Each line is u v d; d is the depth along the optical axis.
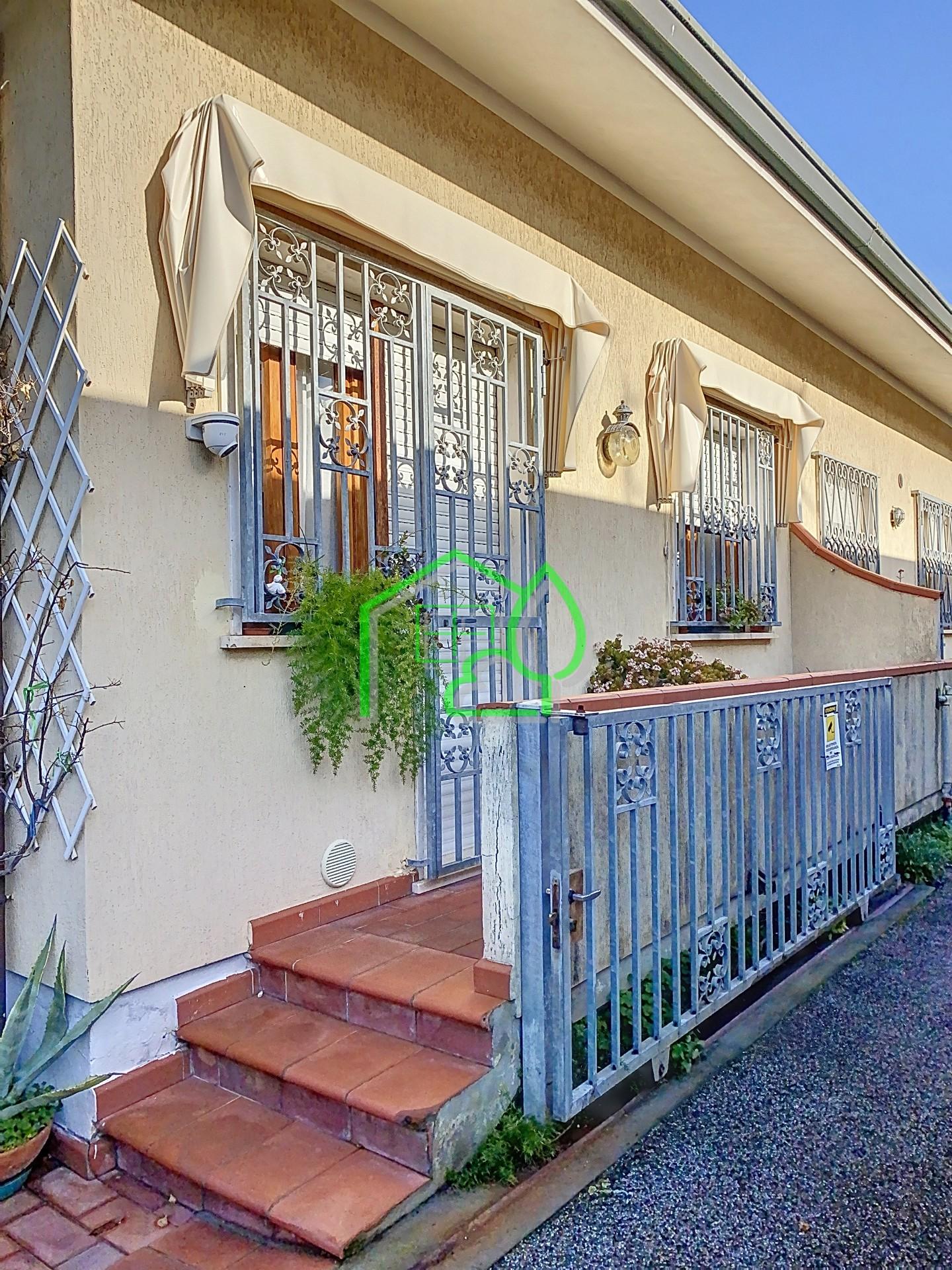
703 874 3.42
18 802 3.00
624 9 3.63
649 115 4.36
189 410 3.08
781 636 7.07
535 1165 2.57
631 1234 2.27
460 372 4.48
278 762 3.35
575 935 2.81
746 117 4.42
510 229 4.45
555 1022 2.62
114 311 2.85
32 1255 2.32
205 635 3.11
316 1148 2.52
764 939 3.92
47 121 2.85
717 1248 2.23
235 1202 2.32
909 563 10.03
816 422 6.95
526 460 4.61
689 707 3.16
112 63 2.86
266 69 3.33
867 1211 2.37
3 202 3.06
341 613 3.31
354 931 3.40
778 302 6.85
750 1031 3.45
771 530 6.95
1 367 3.07
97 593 2.79
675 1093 2.99
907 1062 3.20
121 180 2.88
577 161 4.82
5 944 3.05
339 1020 2.98
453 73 4.05
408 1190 2.33
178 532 3.03
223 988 3.10
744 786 3.61
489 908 2.74
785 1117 2.83
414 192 3.78
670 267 5.69
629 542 5.38
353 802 3.64
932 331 7.63
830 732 4.25
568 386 4.68
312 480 3.72
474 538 4.25
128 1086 2.78
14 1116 2.66
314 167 3.30
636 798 2.87
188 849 3.04
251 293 3.29
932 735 5.99
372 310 4.06
